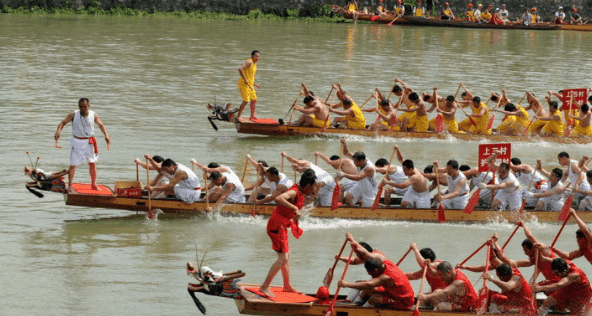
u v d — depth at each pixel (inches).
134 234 847.7
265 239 849.5
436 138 1358.3
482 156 927.0
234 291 642.2
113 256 780.6
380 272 633.0
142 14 3654.0
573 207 949.8
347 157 982.4
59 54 2255.2
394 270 634.2
